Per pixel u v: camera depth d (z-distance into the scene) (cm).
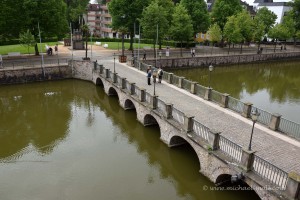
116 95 3191
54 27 4175
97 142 2161
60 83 3662
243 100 3403
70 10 7450
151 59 4491
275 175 1286
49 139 2206
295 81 4534
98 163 1866
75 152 2006
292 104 3322
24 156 1956
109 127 2428
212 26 6122
